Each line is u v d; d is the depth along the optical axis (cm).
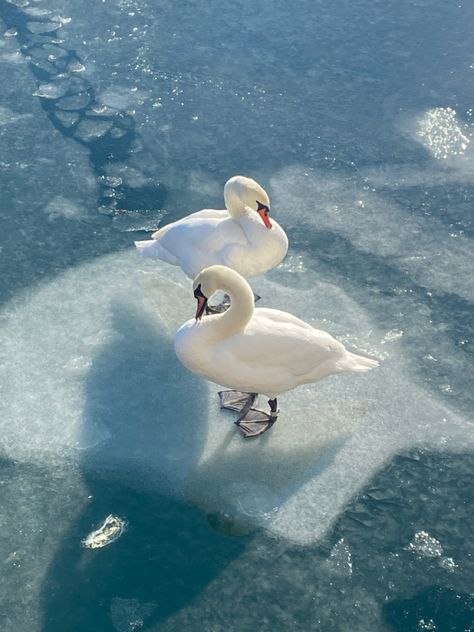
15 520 614
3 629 580
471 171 809
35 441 645
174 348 657
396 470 634
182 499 621
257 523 613
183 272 734
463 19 950
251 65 899
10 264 737
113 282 726
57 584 593
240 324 620
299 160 817
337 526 612
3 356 684
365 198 788
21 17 943
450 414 658
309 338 629
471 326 702
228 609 586
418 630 580
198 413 657
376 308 713
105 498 622
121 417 655
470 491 627
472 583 594
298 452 639
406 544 607
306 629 580
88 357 683
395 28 939
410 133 840
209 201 786
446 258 745
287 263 740
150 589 591
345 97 870
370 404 661
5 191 787
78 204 779
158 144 827
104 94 867
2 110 851
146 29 931
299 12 958
